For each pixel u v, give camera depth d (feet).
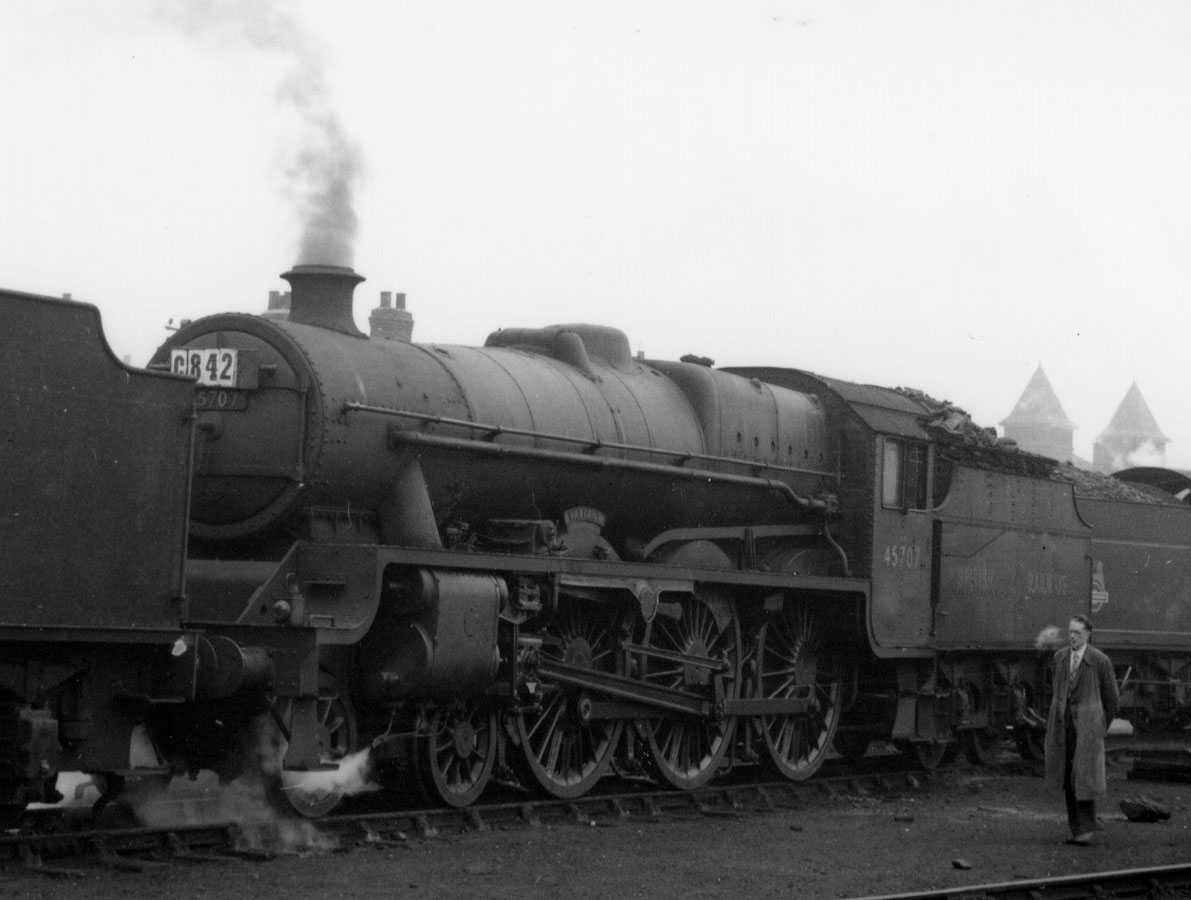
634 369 56.44
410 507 44.88
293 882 34.04
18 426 34.09
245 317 43.45
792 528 59.98
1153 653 86.33
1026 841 45.75
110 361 36.11
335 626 40.24
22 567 34.14
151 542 36.96
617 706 50.03
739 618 57.31
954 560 64.85
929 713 63.26
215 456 42.88
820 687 60.64
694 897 34.63
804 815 50.60
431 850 39.37
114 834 35.96
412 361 46.62
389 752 43.83
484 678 44.09
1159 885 37.52
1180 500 99.19
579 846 41.37
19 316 34.14
